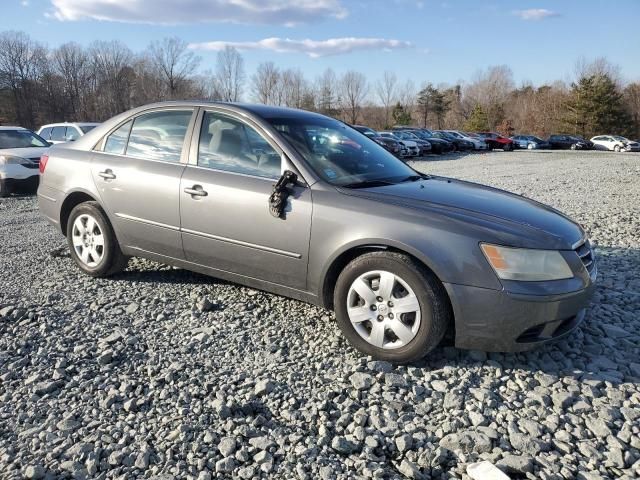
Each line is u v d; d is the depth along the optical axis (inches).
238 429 104.8
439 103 3508.9
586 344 145.8
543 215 141.7
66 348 138.3
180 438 102.3
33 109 2743.6
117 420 108.7
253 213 148.3
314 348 140.8
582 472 95.1
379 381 125.2
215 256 159.8
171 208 164.9
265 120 157.1
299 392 119.5
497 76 3720.5
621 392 120.9
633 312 169.6
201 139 165.9
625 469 96.8
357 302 136.1
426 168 840.9
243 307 167.0
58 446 100.0
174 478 92.4
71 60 2819.9
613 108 2415.1
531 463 96.3
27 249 241.3
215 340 144.9
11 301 169.6
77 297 174.6
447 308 127.0
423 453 99.3
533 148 1777.8
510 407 115.5
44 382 121.5
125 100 2893.7
